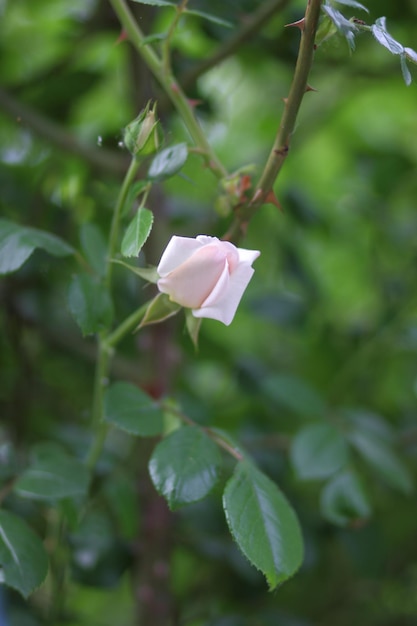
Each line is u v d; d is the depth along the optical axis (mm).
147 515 1079
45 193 1176
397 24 1172
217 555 1128
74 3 1254
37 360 1217
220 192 938
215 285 873
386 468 1062
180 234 1172
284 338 1499
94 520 1079
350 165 1516
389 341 1203
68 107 1192
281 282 1424
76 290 938
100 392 979
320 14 877
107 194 1182
